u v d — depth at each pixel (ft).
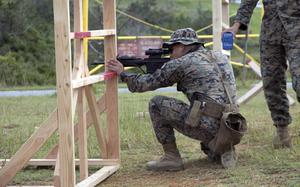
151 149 39.01
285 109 35.88
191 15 172.65
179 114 30.86
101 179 29.73
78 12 28.12
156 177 30.60
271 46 35.04
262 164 31.83
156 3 176.04
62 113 24.88
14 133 45.37
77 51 28.30
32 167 34.63
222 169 31.22
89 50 124.06
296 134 42.27
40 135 27.07
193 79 30.42
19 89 120.26
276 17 34.47
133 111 57.88
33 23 168.86
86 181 28.30
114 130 32.83
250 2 34.50
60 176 25.18
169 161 31.89
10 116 59.47
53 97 91.97
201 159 34.63
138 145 40.22
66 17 24.43
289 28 32.48
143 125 47.03
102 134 32.14
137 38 92.89
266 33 35.06
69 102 24.79
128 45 103.86
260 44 35.63
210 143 30.83
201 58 30.66
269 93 35.76
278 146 36.09
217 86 30.40
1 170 27.32
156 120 31.78
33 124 52.08
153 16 167.53
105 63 32.01
